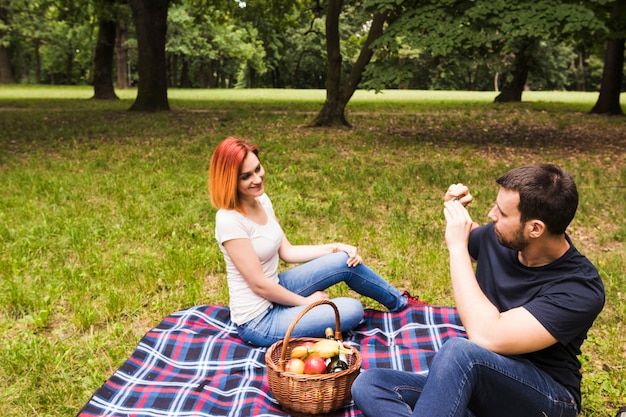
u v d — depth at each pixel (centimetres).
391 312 419
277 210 726
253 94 3731
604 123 1781
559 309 241
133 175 916
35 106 2339
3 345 404
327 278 392
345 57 5275
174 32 4634
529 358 256
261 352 361
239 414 301
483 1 1123
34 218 691
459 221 273
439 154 1170
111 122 1650
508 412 249
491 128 1634
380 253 585
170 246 599
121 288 493
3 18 4662
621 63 2069
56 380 357
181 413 303
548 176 238
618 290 495
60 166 988
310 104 2533
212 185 357
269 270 374
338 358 305
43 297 465
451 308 414
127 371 342
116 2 2622
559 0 1112
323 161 1062
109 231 643
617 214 732
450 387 238
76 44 5075
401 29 1182
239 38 4862
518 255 265
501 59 1199
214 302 476
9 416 324
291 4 2175
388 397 256
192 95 3481
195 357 358
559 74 5731
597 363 383
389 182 877
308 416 295
